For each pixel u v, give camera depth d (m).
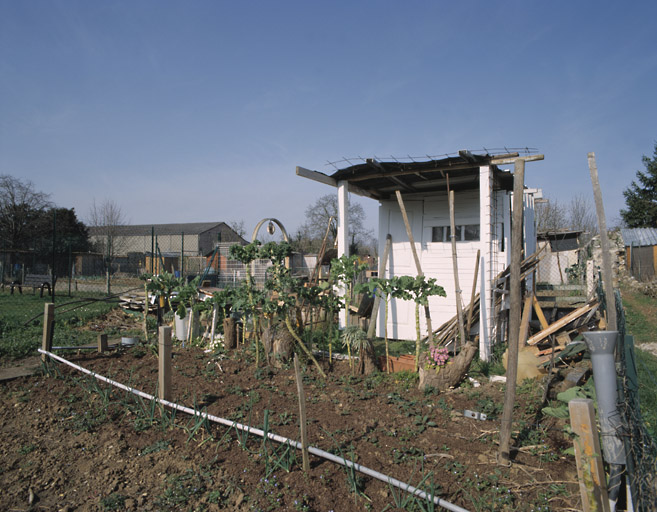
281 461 3.57
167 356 4.66
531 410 4.81
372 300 9.98
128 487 3.39
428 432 4.33
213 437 4.10
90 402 5.10
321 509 3.05
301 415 3.45
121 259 27.30
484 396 5.41
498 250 8.95
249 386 5.79
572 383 5.16
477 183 8.79
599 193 3.79
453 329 7.82
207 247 49.06
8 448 4.04
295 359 3.46
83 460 3.81
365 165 7.72
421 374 5.74
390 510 3.04
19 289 17.91
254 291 6.70
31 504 3.17
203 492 3.27
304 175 7.89
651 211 27.88
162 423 4.40
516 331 3.59
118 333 9.69
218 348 7.88
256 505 3.07
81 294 17.92
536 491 3.25
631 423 2.72
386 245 9.87
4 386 5.73
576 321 7.62
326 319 8.48
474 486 3.31
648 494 2.61
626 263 18.70
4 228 30.02
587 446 2.40
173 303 10.49
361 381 6.09
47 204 32.03
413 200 9.74
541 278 22.88
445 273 9.24
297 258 25.23
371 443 4.05
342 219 8.69
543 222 32.53
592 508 2.39
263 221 7.60
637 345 9.65
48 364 6.38
